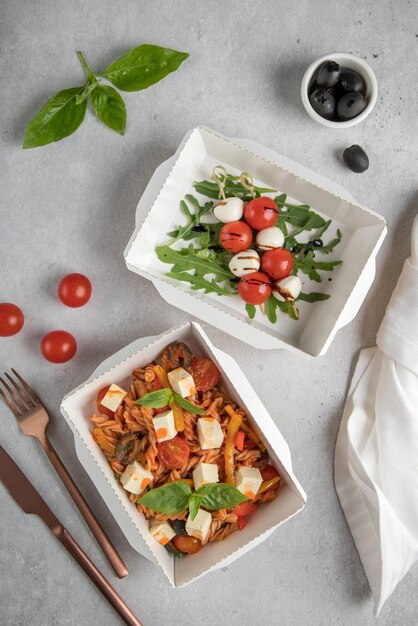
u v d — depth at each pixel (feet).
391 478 2.40
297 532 2.46
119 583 2.43
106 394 2.18
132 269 2.25
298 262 2.36
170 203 2.31
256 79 2.47
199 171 2.37
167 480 2.21
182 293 2.27
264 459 2.24
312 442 2.46
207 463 2.18
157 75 2.34
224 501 2.08
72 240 2.46
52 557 2.43
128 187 2.46
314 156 2.48
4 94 2.45
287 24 2.48
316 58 2.48
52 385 2.44
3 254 2.46
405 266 2.40
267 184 2.38
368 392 2.45
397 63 2.47
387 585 2.38
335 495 2.46
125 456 2.17
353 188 2.48
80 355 2.45
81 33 2.46
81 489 2.43
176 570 2.20
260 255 2.33
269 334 2.26
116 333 2.46
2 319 2.34
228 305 2.38
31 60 2.45
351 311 2.30
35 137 2.33
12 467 2.37
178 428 2.18
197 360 2.26
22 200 2.46
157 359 2.28
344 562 2.46
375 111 2.48
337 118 2.38
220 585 2.44
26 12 2.45
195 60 2.47
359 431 2.43
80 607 2.43
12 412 2.40
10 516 2.43
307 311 2.39
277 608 2.45
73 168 2.46
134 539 2.21
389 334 2.38
